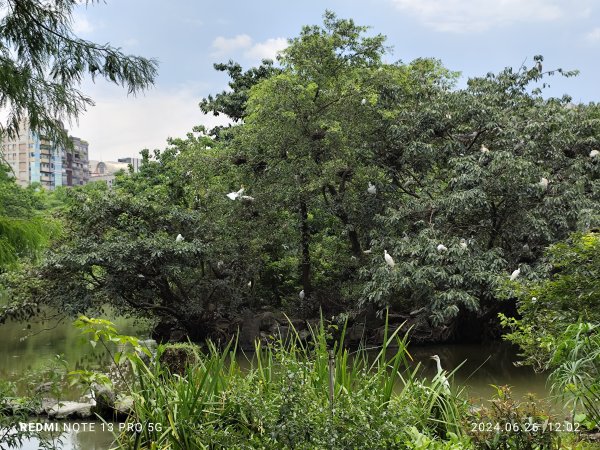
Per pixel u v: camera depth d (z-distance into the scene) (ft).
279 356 16.97
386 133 52.31
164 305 55.93
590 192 50.31
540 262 46.29
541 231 45.96
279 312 57.26
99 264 49.83
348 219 54.08
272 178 52.90
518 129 50.08
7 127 17.92
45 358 46.32
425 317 50.96
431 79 56.90
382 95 52.85
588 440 17.15
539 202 49.06
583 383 16.60
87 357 46.60
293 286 62.28
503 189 46.52
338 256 57.93
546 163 50.03
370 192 49.08
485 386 35.91
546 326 21.80
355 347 53.16
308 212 58.54
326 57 52.75
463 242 44.93
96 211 52.37
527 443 14.74
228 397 16.06
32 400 19.90
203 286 55.31
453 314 43.06
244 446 14.24
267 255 59.16
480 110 48.88
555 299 22.36
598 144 51.47
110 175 291.38
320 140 51.29
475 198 45.16
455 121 50.06
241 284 57.36
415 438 14.37
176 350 29.25
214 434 14.80
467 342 54.29
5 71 17.13
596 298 21.09
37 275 50.83
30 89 17.65
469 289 46.11
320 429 13.07
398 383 29.68
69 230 53.11
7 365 43.45
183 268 51.78
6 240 16.34
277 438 13.39
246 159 53.78
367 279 52.95
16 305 51.42
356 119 50.96
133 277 51.34
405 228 51.57
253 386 16.65
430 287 44.91
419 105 52.70
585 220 40.98
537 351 21.68
